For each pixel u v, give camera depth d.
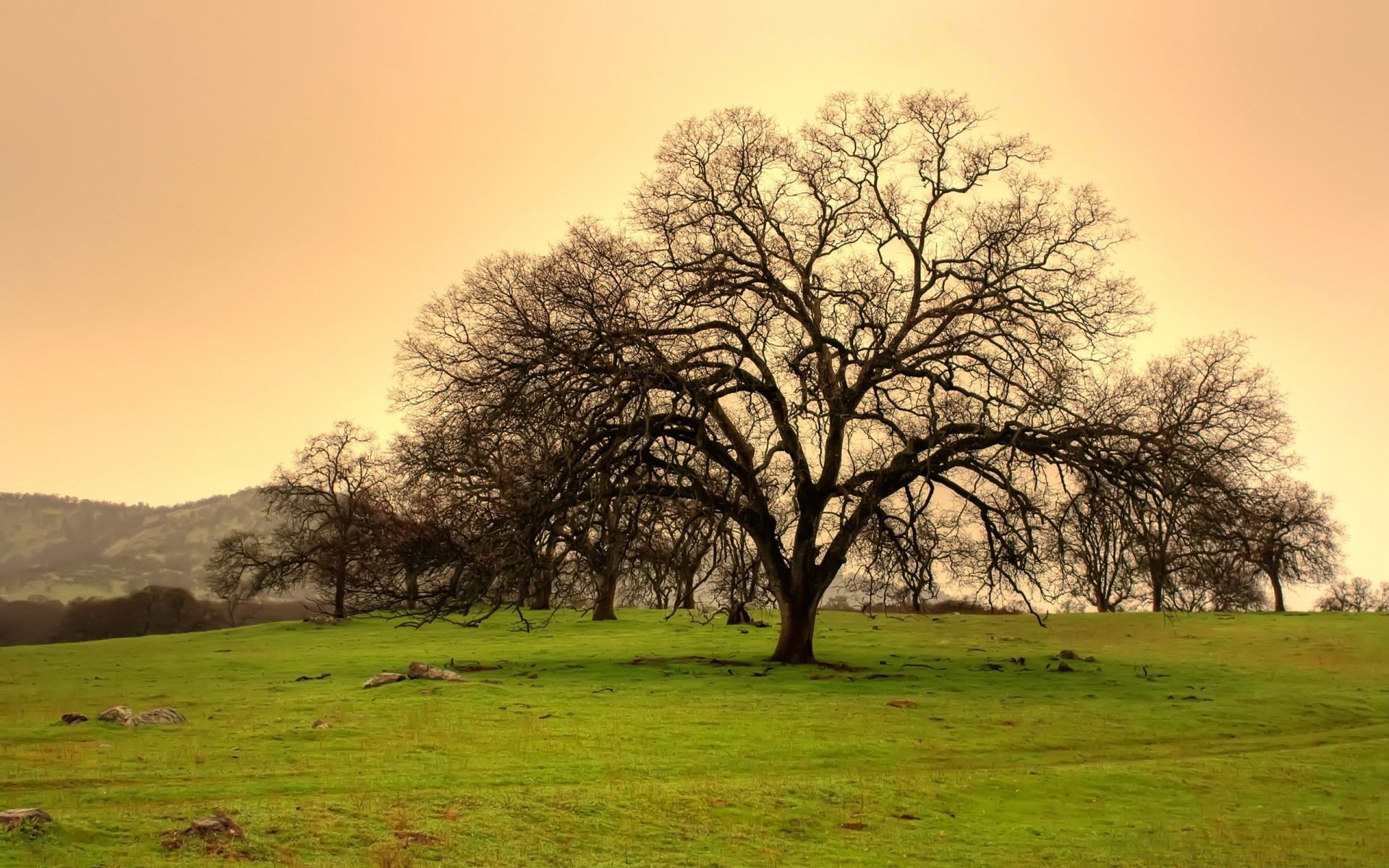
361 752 19.66
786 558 39.50
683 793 17.19
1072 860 15.04
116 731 21.56
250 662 43.16
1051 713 28.14
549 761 19.42
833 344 37.88
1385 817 18.36
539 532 33.91
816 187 39.56
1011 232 37.81
